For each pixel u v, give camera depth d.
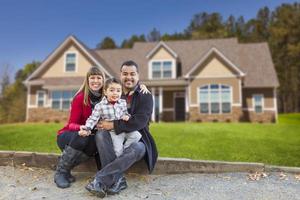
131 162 4.45
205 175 5.23
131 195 4.29
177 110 25.64
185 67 26.36
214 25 73.12
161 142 9.45
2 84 46.12
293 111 56.78
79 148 4.59
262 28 72.62
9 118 43.22
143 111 4.62
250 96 25.08
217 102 23.48
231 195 4.30
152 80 24.69
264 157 7.37
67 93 25.12
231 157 7.31
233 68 23.45
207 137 10.77
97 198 4.14
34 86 26.09
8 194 4.34
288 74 56.03
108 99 4.49
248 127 15.12
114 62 28.31
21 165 5.66
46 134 11.23
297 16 59.62
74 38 25.56
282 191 4.44
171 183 4.84
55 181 4.64
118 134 4.48
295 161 6.96
